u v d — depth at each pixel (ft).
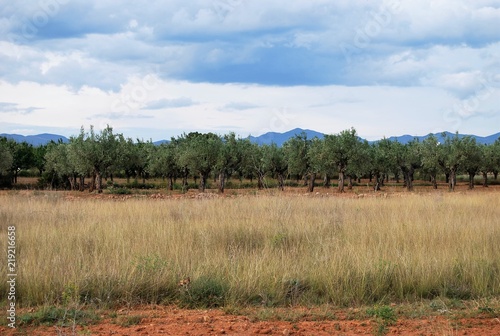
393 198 70.44
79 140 133.59
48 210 50.83
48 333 18.70
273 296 23.32
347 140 135.95
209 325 19.60
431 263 26.55
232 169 153.58
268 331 18.80
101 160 133.59
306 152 144.66
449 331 18.62
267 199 60.29
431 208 54.65
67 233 34.81
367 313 21.30
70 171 149.18
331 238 34.47
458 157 156.04
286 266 26.37
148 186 175.94
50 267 25.14
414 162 166.91
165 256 28.55
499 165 180.65
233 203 56.90
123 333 18.52
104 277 23.94
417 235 34.12
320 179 249.96
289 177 232.12
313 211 51.78
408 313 21.44
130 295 22.94
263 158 153.17
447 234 34.14
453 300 23.18
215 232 36.09
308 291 24.22
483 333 18.79
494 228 37.27
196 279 24.32
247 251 31.32
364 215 47.03
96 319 20.35
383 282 24.57
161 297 23.58
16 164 182.80
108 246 30.35
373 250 29.58
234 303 22.49
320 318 20.85
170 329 19.06
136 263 26.25
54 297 22.79
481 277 25.12
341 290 23.73
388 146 182.50
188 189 159.33
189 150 139.74
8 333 18.62
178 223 39.45
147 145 194.18
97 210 51.47
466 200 66.33
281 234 35.35
